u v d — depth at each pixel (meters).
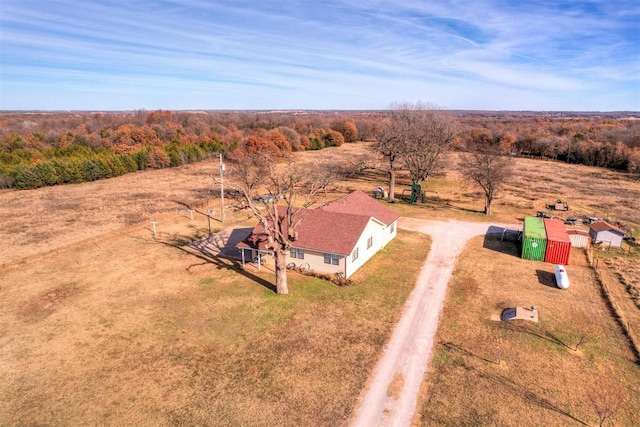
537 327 22.22
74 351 20.19
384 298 25.59
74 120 135.62
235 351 20.17
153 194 55.34
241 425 15.59
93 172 64.75
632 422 15.68
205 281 27.89
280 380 18.08
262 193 53.97
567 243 30.67
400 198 53.84
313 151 100.75
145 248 34.38
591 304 24.83
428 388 17.59
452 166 78.06
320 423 15.71
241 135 100.00
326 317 23.27
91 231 38.91
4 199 51.62
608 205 49.38
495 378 18.19
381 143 51.31
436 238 37.31
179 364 19.19
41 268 30.08
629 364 19.19
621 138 88.31
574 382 17.92
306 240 29.28
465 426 15.52
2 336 21.44
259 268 30.06
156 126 100.81
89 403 16.72
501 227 40.72
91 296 25.77
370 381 18.03
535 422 15.66
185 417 15.96
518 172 73.19
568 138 94.88
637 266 30.64
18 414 16.11
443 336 21.47
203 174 70.94
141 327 22.27
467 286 27.34
